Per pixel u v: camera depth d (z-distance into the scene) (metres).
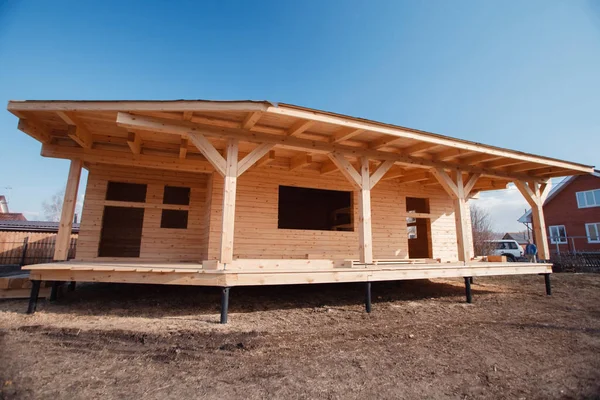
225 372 3.14
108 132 6.33
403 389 2.86
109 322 4.71
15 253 15.66
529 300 7.30
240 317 5.23
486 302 6.99
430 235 10.10
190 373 3.11
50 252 15.93
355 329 4.74
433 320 5.34
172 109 4.82
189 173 8.38
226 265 5.18
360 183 6.69
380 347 3.95
